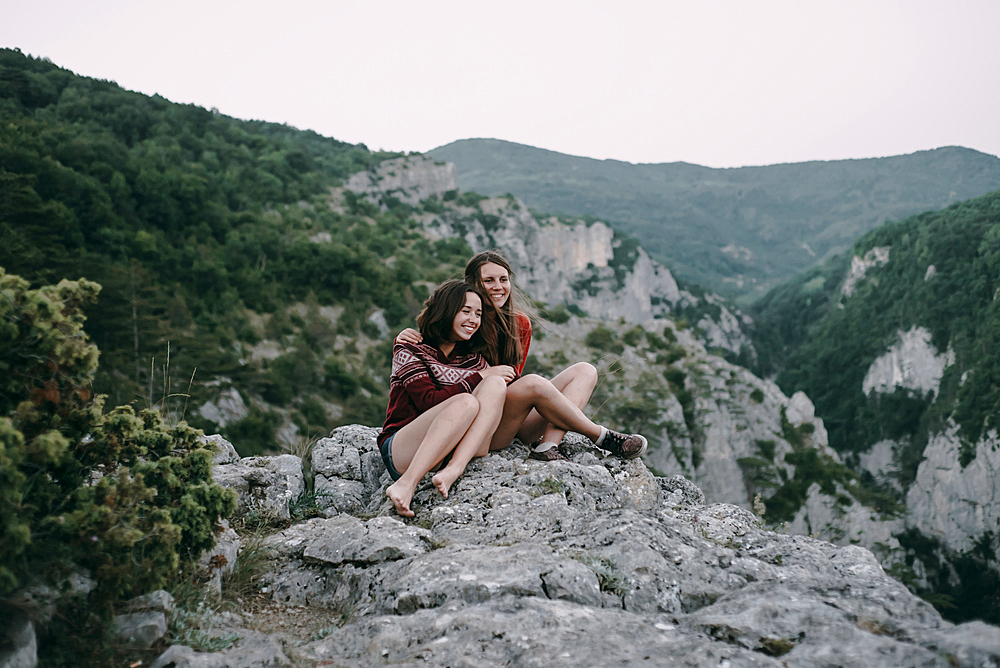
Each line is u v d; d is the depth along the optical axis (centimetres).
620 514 330
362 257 10456
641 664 200
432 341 387
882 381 13688
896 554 6744
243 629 249
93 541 209
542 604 243
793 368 17338
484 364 401
